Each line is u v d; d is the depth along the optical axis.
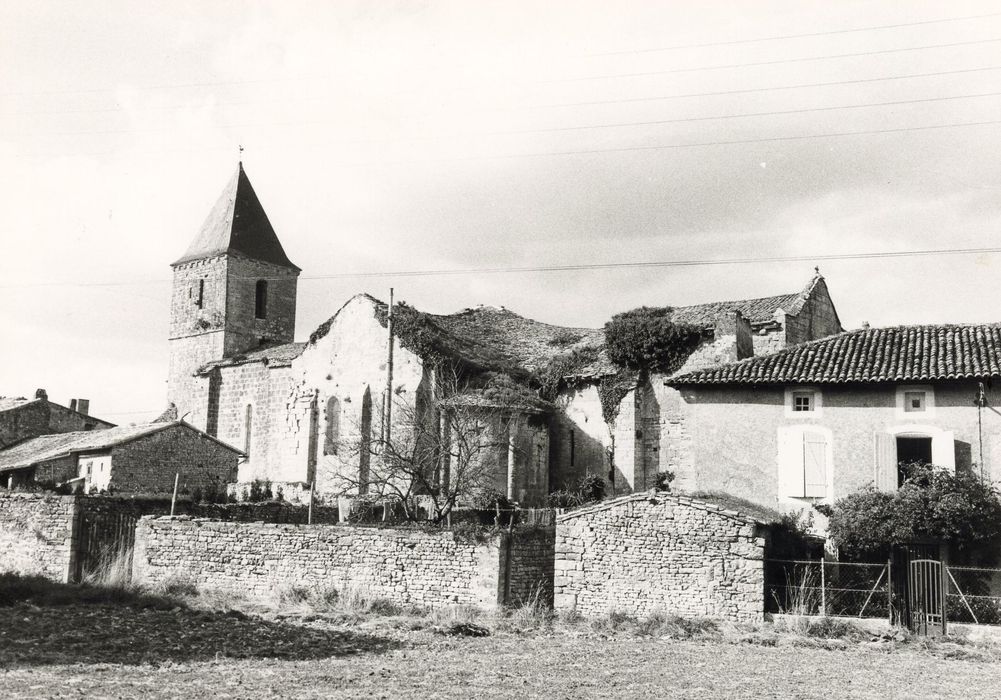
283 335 62.66
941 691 15.84
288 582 25.52
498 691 14.88
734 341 40.25
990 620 22.50
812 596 22.98
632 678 16.34
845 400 27.58
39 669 15.25
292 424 46.41
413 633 20.73
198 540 26.70
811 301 43.84
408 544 24.41
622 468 41.69
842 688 15.88
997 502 24.61
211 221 62.44
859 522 24.70
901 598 22.42
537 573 24.70
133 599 23.08
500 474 38.78
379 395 42.25
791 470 27.64
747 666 17.81
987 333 28.58
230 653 17.50
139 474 37.69
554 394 44.53
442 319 51.25
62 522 26.81
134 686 14.19
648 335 42.16
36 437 47.09
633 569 23.20
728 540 22.50
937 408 26.55
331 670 16.28
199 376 56.25
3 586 22.84
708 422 28.84
